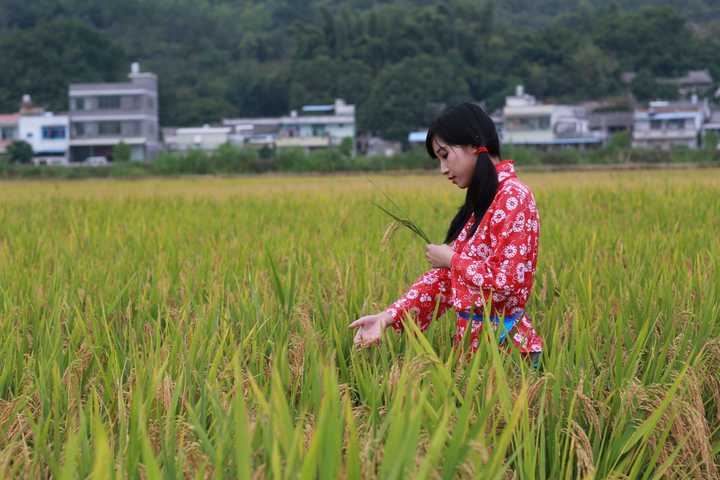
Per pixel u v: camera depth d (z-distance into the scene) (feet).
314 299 14.64
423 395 6.51
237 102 321.11
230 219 35.68
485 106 291.17
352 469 6.31
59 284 16.12
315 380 8.74
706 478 8.66
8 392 10.79
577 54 308.81
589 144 231.30
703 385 10.65
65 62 291.99
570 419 8.39
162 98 296.51
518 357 9.88
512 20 453.17
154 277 16.05
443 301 11.03
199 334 11.35
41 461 8.07
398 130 265.95
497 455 6.77
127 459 7.41
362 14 368.68
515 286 9.95
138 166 174.60
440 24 326.85
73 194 69.26
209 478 7.27
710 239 21.52
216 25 396.78
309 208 42.78
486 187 10.02
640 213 32.68
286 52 386.11
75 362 10.43
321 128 266.16
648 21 330.13
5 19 388.98
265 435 6.93
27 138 241.55
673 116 237.04
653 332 12.15
